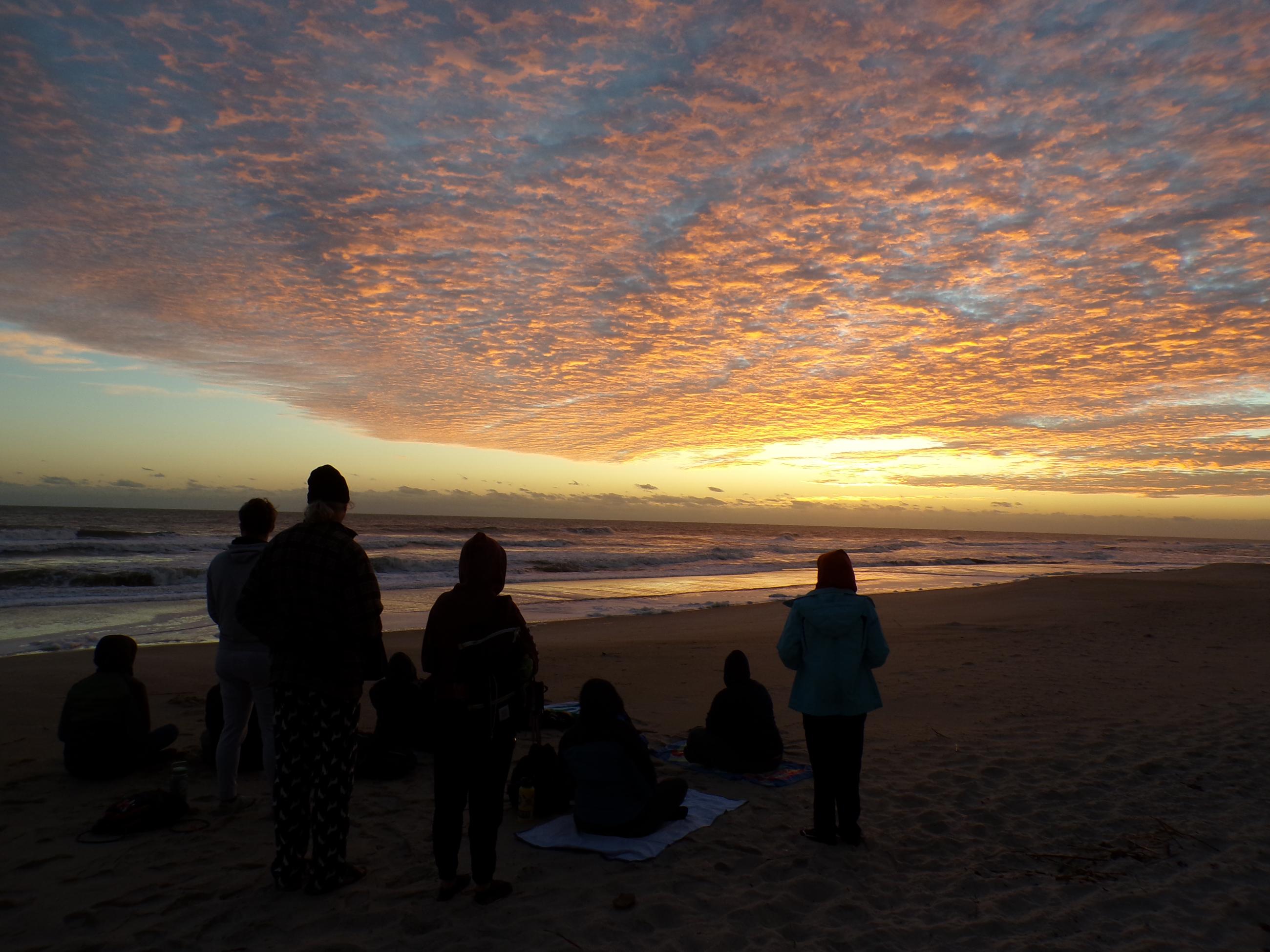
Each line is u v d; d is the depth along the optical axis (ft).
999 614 57.00
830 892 11.73
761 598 73.46
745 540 240.73
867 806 15.65
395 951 9.61
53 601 55.11
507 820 14.75
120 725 16.24
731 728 17.79
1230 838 14.02
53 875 11.63
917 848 13.48
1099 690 27.96
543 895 11.30
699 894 11.49
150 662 31.94
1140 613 56.49
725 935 10.20
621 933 10.19
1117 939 10.26
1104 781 17.25
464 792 10.93
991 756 19.27
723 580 96.78
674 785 14.32
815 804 13.75
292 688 10.80
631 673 31.83
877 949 9.97
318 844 10.93
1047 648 38.88
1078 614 56.49
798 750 20.24
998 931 10.47
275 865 11.16
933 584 96.37
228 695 14.25
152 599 58.29
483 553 11.04
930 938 10.27
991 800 16.01
